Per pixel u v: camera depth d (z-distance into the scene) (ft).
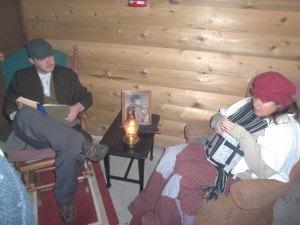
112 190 7.02
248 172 5.14
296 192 7.07
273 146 4.68
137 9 6.48
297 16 5.73
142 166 6.32
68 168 5.55
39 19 7.18
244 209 4.68
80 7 6.78
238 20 6.07
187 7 6.19
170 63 7.00
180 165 5.32
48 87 6.53
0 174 1.66
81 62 7.58
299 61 6.20
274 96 4.43
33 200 6.51
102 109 8.34
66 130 5.57
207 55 6.66
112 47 7.15
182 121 7.90
